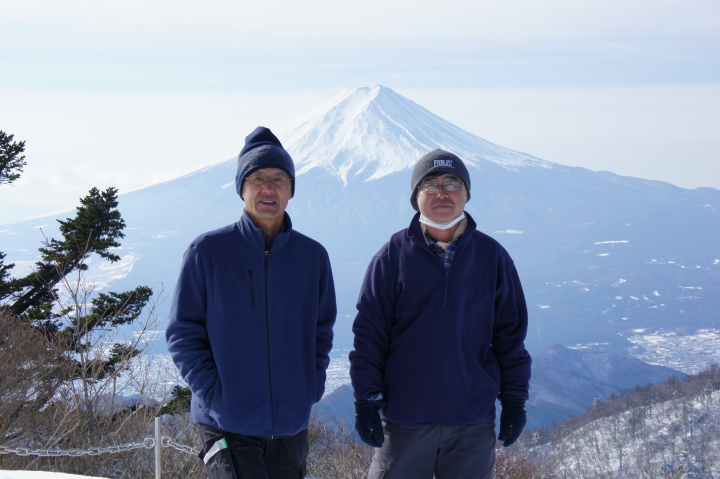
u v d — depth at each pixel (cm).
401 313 311
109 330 977
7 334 902
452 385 303
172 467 663
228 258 292
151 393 766
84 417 742
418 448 305
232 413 283
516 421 308
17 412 781
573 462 3192
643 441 3641
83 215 1477
